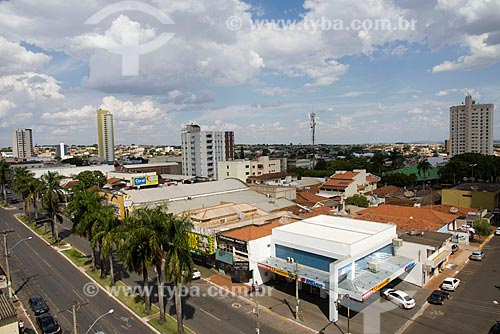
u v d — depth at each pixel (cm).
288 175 12500
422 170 13112
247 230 4831
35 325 3488
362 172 10250
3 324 3045
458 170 11800
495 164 12150
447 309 3625
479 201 7938
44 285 4491
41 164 16900
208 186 8394
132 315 3656
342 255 3744
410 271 4266
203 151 14775
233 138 16212
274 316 3569
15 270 5038
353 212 7488
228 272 4722
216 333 3272
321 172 14375
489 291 4022
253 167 13275
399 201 8588
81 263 5262
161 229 3284
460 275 4541
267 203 7312
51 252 5859
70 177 12712
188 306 3828
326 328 3306
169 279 3147
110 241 4197
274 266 4147
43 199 6284
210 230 4878
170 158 19275
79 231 4719
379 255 4212
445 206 7425
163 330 3309
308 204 7919
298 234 4203
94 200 4878
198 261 5256
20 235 6962
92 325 3288
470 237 6241
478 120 18600
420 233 4669
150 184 11006
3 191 11550
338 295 3522
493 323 3322
